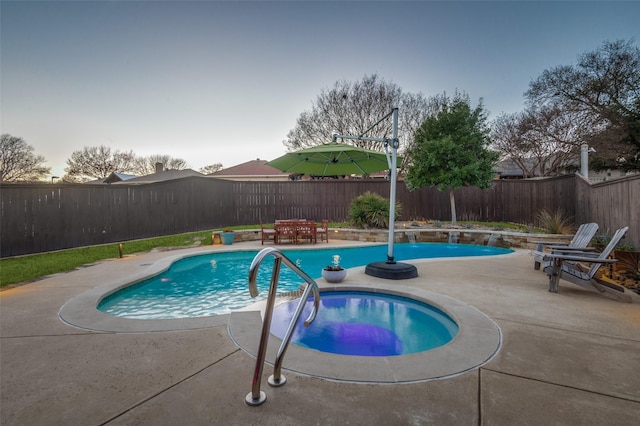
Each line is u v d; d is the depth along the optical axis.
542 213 11.20
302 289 5.28
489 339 3.01
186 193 11.70
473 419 1.87
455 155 11.84
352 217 12.19
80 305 4.08
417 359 2.62
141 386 2.23
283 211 14.59
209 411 1.94
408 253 9.41
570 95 17.56
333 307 4.57
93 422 1.85
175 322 3.49
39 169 29.97
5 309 3.95
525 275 5.75
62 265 6.71
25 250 7.85
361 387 2.21
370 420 1.86
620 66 15.92
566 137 19.88
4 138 28.03
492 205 13.95
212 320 3.56
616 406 1.99
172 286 6.04
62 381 2.30
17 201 7.73
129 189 9.99
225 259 8.56
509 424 1.83
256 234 11.12
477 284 5.13
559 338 3.04
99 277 5.68
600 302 4.18
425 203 14.48
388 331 3.81
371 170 7.44
